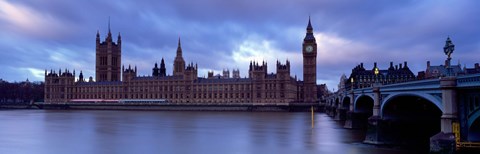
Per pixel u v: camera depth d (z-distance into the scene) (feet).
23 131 364.38
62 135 330.75
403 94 207.41
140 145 272.72
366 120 369.30
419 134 242.99
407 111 245.45
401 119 246.27
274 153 238.48
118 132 355.56
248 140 295.89
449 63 167.73
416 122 243.81
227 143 280.72
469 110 158.51
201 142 286.87
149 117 600.80
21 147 264.72
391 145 248.11
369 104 365.20
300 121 494.59
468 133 159.94
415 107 243.19
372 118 253.65
